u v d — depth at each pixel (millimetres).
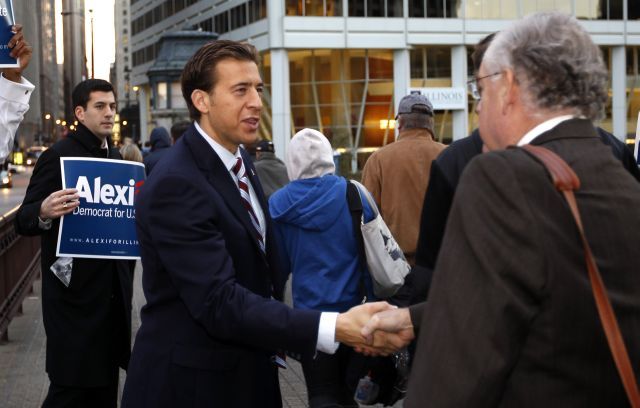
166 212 2514
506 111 1870
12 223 8359
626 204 1729
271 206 4387
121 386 6176
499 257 1625
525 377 1646
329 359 4227
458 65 53094
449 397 1614
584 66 1803
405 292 4383
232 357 2594
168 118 22391
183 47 22453
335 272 4328
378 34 51281
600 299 1622
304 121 52625
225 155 2748
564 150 1779
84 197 4180
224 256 2498
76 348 4207
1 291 7430
